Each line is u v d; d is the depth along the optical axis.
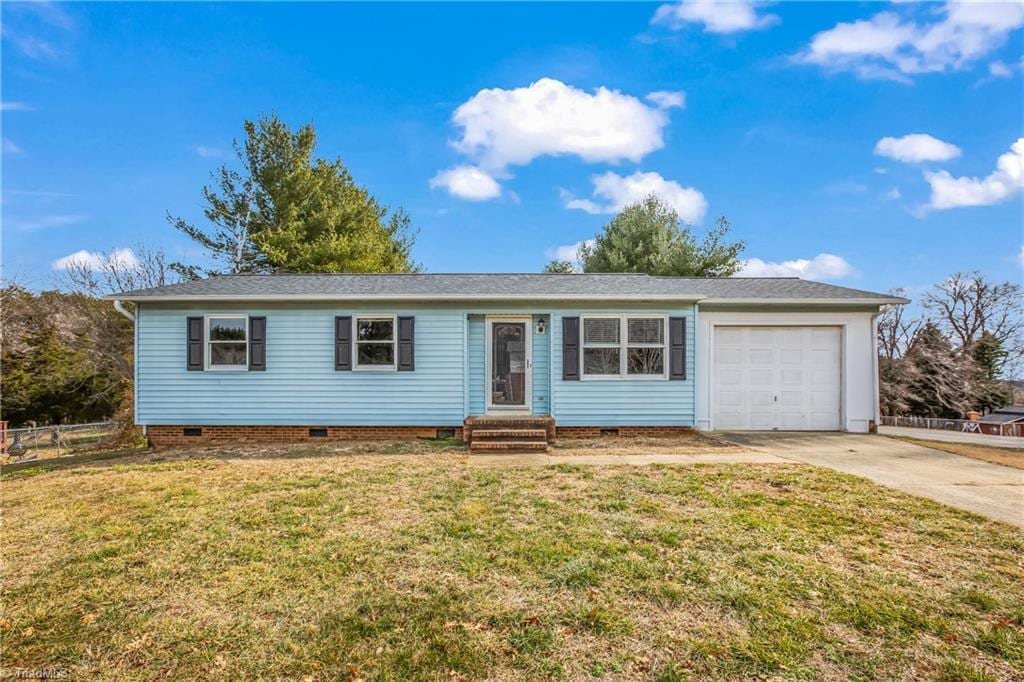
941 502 6.04
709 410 11.94
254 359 11.33
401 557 4.65
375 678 2.97
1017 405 20.70
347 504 6.26
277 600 3.91
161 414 11.36
